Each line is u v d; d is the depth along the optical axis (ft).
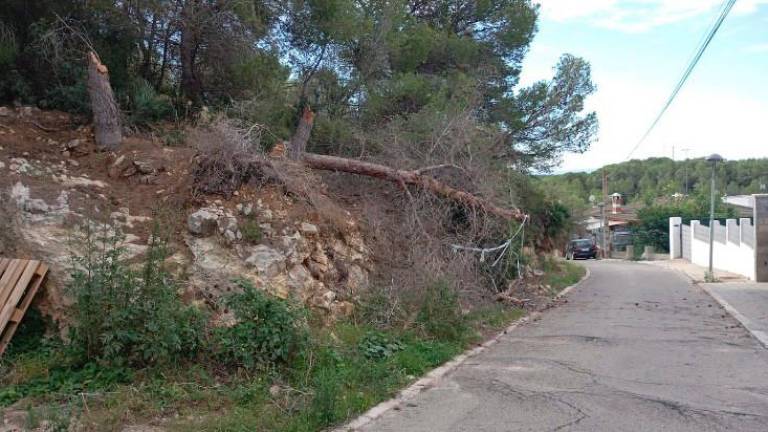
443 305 31.55
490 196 43.47
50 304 23.03
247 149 31.40
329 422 18.71
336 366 22.89
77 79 35.01
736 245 82.89
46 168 28.66
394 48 50.88
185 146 33.99
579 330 36.35
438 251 37.01
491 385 23.80
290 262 28.55
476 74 56.95
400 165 40.50
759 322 39.19
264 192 30.83
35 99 34.71
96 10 36.24
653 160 279.90
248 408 18.80
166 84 43.55
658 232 161.58
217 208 28.66
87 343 20.24
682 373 25.70
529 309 44.57
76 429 16.67
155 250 21.20
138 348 19.81
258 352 21.20
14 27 34.91
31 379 19.94
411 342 28.66
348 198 39.09
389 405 21.04
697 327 37.45
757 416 19.85
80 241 22.81
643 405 21.06
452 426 18.99
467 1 62.80
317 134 43.60
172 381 19.80
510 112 60.13
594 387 23.44
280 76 44.19
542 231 74.95
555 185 104.12
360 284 32.58
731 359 28.45
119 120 32.81
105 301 19.93
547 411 20.44
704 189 191.52
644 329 36.70
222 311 24.63
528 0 66.08
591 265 107.96
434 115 43.60
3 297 21.36
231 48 40.24
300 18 44.04
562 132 62.49
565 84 61.57
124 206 27.96
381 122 48.21
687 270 90.74
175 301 21.18
